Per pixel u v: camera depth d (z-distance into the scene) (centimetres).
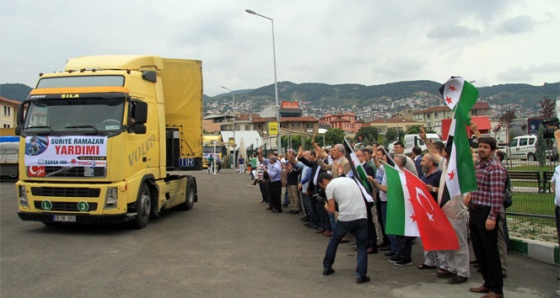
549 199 1216
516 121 5444
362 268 673
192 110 1362
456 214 670
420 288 648
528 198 1242
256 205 1642
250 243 955
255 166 3038
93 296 596
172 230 1098
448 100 678
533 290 637
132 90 1060
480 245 623
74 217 985
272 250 890
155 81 1173
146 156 1120
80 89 1018
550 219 981
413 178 706
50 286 638
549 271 734
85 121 998
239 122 10369
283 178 1609
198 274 707
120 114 1006
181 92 1345
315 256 841
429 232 677
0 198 1822
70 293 608
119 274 704
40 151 995
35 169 995
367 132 7238
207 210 1495
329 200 697
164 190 1247
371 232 880
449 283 674
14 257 806
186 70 1351
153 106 1171
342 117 13962
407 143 3862
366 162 943
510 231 927
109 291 618
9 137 2891
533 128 1917
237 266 760
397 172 718
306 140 5847
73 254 836
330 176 739
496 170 596
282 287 644
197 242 960
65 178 985
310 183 1109
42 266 746
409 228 688
